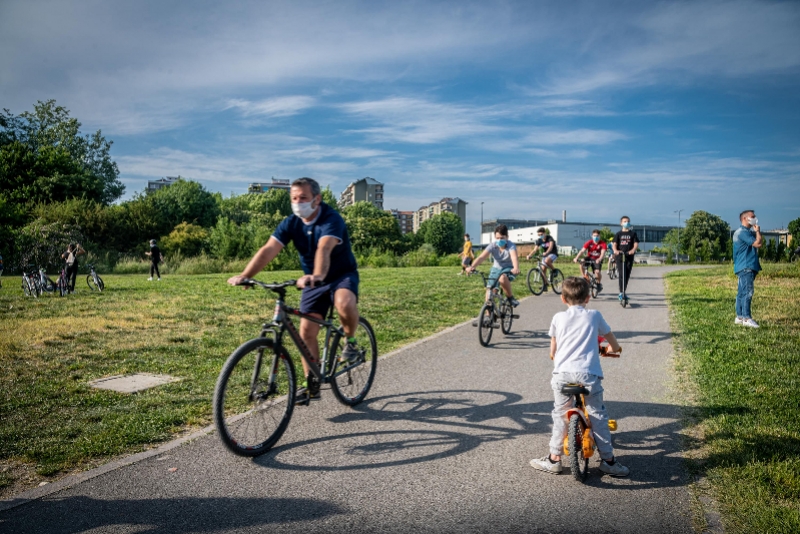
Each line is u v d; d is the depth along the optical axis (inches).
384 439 169.9
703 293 538.6
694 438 166.9
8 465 152.0
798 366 247.8
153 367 267.7
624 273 477.7
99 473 144.3
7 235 1195.9
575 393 137.3
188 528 116.7
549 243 599.5
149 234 1866.4
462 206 6633.9
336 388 196.1
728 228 3260.3
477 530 115.7
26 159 1868.8
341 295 178.4
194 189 2434.8
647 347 304.5
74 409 201.6
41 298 573.9
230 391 153.8
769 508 121.4
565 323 151.4
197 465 149.6
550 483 138.7
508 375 250.2
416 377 247.3
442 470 146.8
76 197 1883.6
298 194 175.0
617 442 166.9
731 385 219.1
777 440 158.7
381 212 3900.1
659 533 114.2
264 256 176.1
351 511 124.0
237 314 439.5
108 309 470.9
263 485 137.4
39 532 115.5
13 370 261.3
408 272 1039.0
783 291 528.1
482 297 548.1
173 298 555.5
